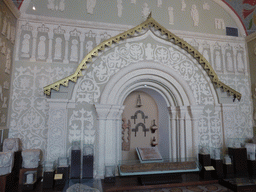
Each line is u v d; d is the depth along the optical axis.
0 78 3.96
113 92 4.75
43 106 4.58
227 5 6.04
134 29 4.84
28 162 3.86
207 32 5.83
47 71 4.69
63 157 4.13
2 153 3.46
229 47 5.96
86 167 4.25
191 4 5.83
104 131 4.58
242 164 4.68
